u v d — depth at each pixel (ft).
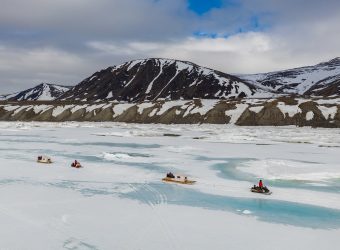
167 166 159.12
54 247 66.74
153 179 130.72
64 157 183.21
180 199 103.19
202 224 80.89
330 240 72.33
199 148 228.02
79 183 121.70
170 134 330.54
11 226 77.46
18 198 99.96
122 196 105.50
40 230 75.36
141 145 244.01
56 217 84.02
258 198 105.19
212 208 94.32
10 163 159.74
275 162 164.55
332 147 233.76
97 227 77.77
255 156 191.52
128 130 380.99
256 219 85.51
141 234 73.87
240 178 133.90
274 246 68.74
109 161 171.83
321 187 119.34
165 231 75.92
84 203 96.73
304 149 223.10
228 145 245.86
